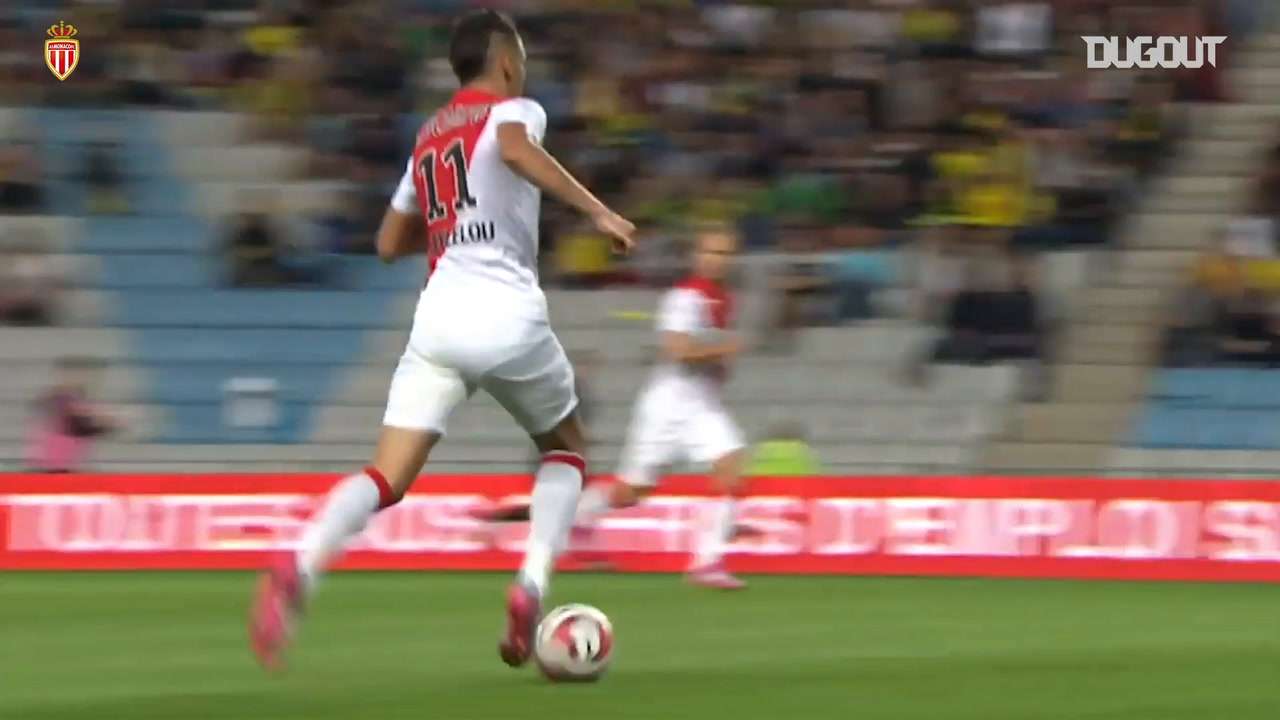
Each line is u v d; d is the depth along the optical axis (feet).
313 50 197.36
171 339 179.42
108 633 98.78
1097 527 150.92
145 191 188.55
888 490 152.66
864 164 192.44
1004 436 175.11
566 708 66.33
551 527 72.69
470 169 69.21
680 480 152.76
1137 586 142.10
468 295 69.10
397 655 86.28
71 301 180.45
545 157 67.51
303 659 84.64
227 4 199.72
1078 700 71.61
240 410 176.04
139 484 152.46
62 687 73.46
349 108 193.98
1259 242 185.78
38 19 195.72
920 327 179.83
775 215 189.06
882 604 122.83
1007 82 198.59
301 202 187.93
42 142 190.49
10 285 180.14
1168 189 191.01
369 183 189.16
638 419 134.82
